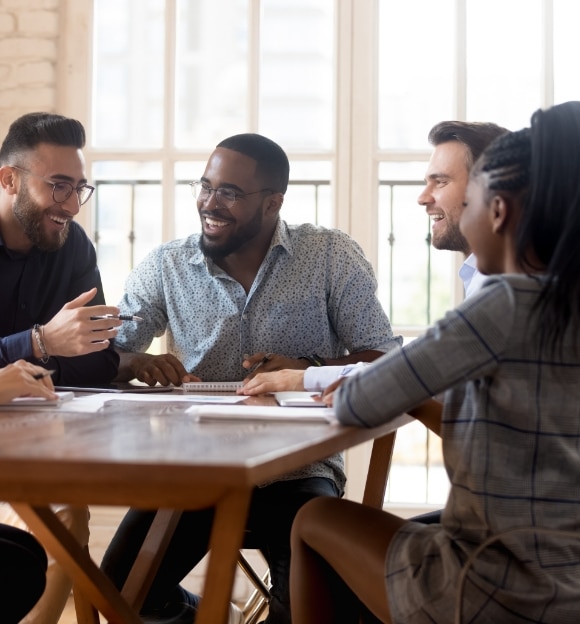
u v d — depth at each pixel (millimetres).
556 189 1373
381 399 1414
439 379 1358
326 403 1809
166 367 2545
